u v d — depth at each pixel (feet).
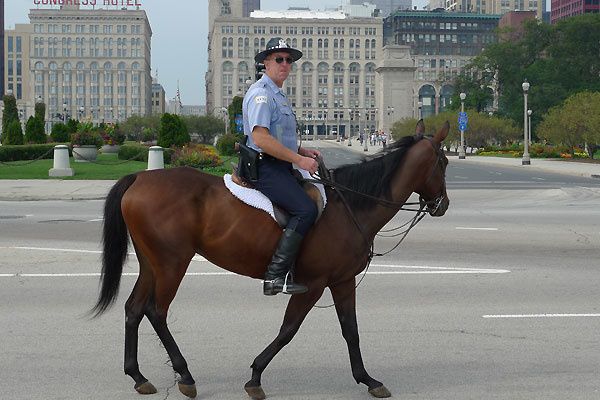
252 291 34.27
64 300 32.58
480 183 118.32
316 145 385.70
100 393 21.24
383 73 361.71
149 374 22.93
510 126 287.28
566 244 50.14
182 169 21.47
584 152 241.76
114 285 21.22
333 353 25.05
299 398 20.95
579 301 32.73
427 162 22.26
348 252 21.11
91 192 89.45
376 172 21.79
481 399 20.81
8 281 36.60
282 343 20.90
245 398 20.98
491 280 37.32
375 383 21.01
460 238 52.90
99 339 26.61
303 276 21.04
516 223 62.44
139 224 20.63
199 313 30.19
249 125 20.63
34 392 21.26
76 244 49.19
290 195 20.38
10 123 189.47
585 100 207.62
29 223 61.31
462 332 27.63
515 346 25.90
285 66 20.92
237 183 20.99
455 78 396.16
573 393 21.27
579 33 325.83
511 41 361.92
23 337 26.78
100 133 194.90
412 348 25.63
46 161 148.66
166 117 150.71
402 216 66.59
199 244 20.93
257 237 20.62
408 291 34.60
